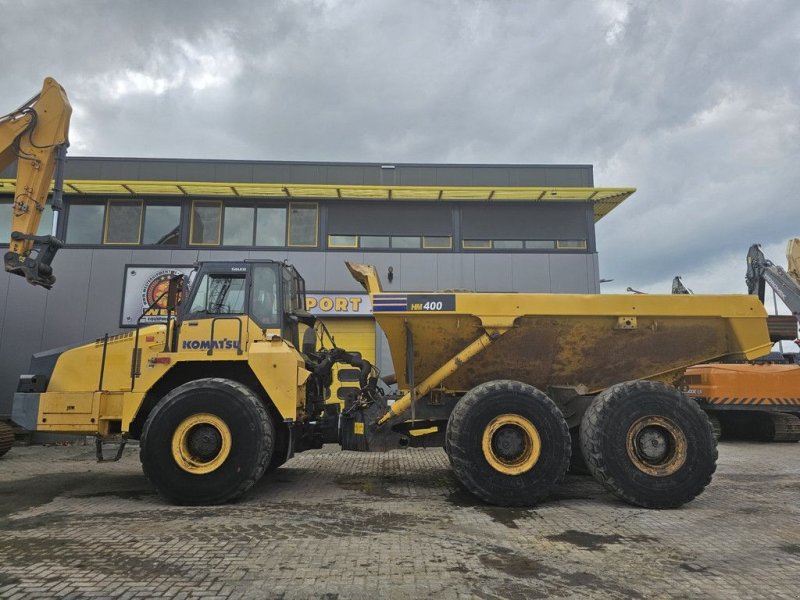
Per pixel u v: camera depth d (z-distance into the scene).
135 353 5.95
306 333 7.20
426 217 13.54
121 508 5.28
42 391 6.11
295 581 3.35
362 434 6.23
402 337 6.02
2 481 6.97
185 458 5.34
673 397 5.41
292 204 13.48
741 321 5.85
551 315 5.79
